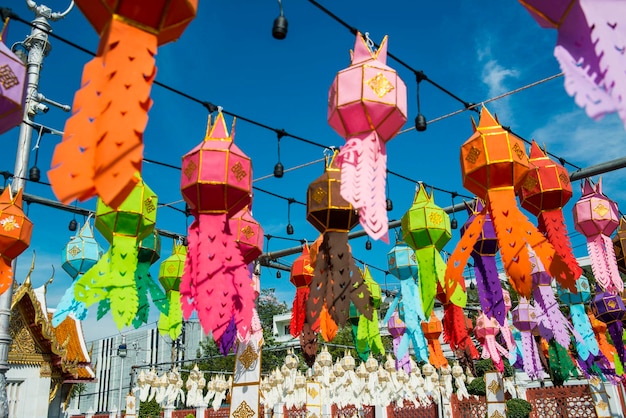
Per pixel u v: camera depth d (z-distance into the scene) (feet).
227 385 59.16
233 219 20.74
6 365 22.39
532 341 31.07
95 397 136.87
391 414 58.65
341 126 14.05
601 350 35.14
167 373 58.59
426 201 21.49
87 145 8.69
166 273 23.52
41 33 24.08
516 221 15.99
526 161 16.56
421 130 17.02
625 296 31.65
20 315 48.62
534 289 22.88
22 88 11.14
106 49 9.01
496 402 45.88
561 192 18.94
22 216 17.52
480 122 17.29
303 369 91.91
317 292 18.37
